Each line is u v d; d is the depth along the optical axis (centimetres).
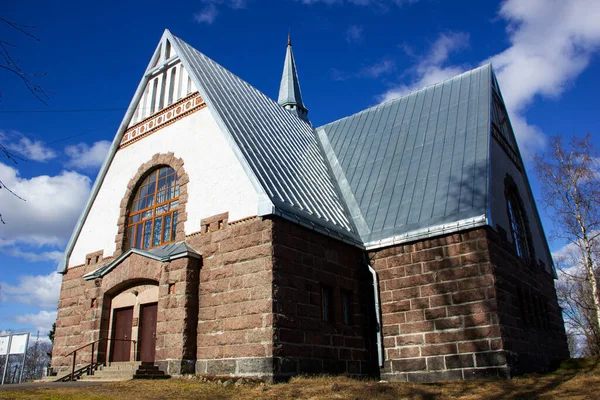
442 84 2486
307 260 1559
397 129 2350
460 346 1548
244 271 1479
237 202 1588
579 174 2569
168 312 1553
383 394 1208
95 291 1841
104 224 2067
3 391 1184
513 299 1672
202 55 2219
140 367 1467
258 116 2112
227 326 1457
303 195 1766
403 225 1784
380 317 1727
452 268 1630
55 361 1967
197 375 1417
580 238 2548
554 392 1241
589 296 3297
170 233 1827
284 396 1172
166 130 1977
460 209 1695
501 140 2197
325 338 1530
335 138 2575
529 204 2461
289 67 3975
